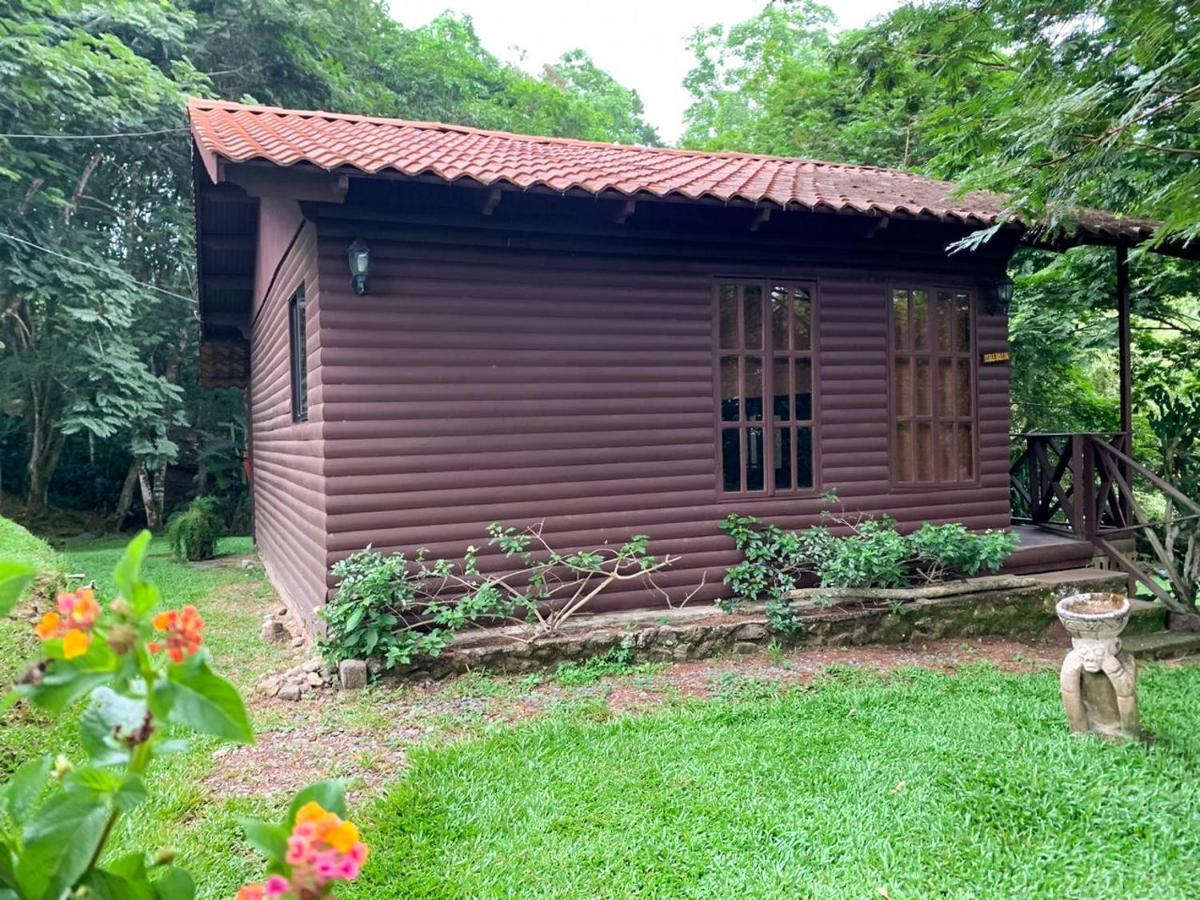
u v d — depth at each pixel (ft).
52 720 13.60
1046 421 38.32
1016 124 18.15
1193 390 30.71
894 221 20.22
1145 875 9.05
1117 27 17.03
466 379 18.20
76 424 43.19
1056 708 14.52
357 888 8.91
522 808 10.79
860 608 19.70
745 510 20.66
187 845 9.89
